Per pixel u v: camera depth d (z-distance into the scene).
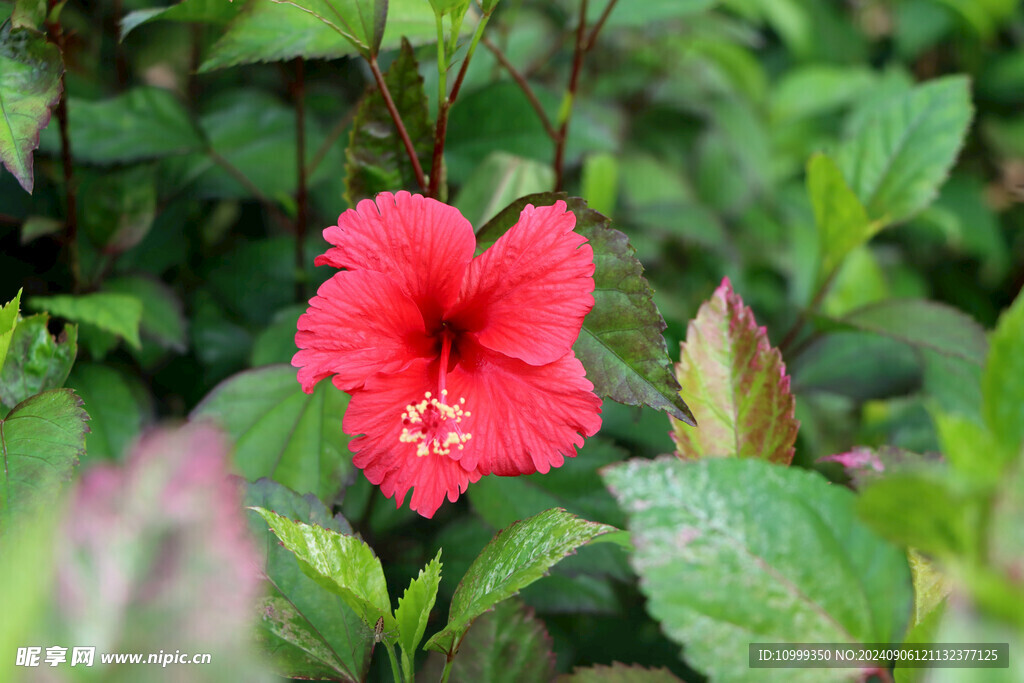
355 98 0.77
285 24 0.58
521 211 0.53
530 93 0.65
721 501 0.45
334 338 0.50
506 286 0.52
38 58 0.53
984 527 0.41
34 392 0.55
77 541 0.37
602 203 0.76
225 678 0.37
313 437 0.59
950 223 0.93
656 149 0.97
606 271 0.53
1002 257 0.98
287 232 0.75
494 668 0.54
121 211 0.67
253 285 0.73
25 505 0.49
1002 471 0.42
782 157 1.08
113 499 0.38
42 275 0.66
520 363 0.52
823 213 0.67
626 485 0.45
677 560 0.44
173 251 0.73
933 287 0.98
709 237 0.84
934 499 0.41
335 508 0.63
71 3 0.74
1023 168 1.03
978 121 1.05
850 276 0.82
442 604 0.62
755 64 1.03
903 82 1.03
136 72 0.76
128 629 0.36
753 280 0.95
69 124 0.67
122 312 0.62
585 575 0.59
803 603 0.44
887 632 0.45
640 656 0.64
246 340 0.72
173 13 0.58
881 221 0.69
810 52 1.17
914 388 0.71
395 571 0.63
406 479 0.52
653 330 0.52
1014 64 1.05
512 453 0.52
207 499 0.38
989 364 0.43
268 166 0.73
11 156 0.52
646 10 0.72
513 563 0.48
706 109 0.98
